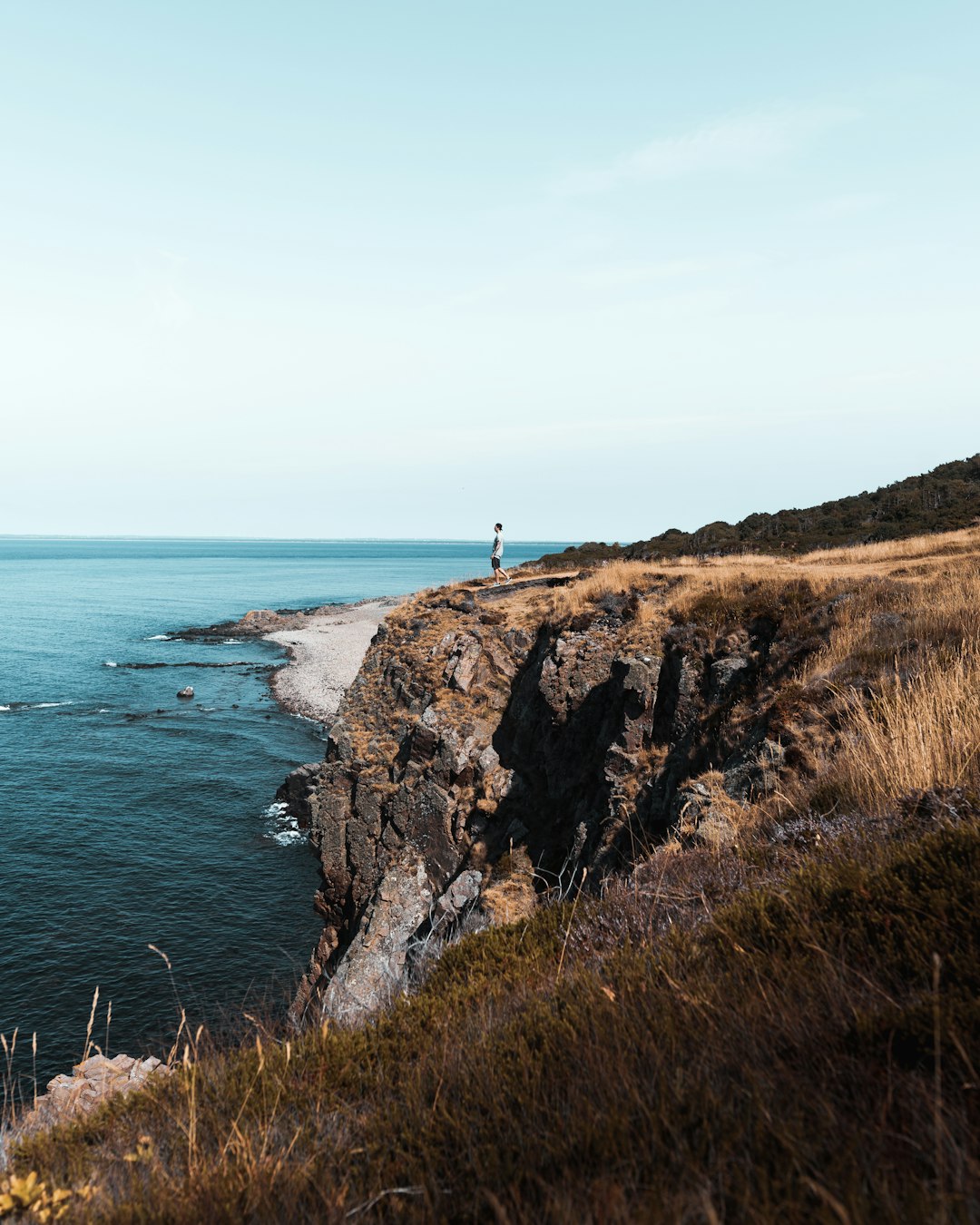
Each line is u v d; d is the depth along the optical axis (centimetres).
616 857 1575
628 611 2122
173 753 4872
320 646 9438
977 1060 257
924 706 798
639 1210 207
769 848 646
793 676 1428
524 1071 336
